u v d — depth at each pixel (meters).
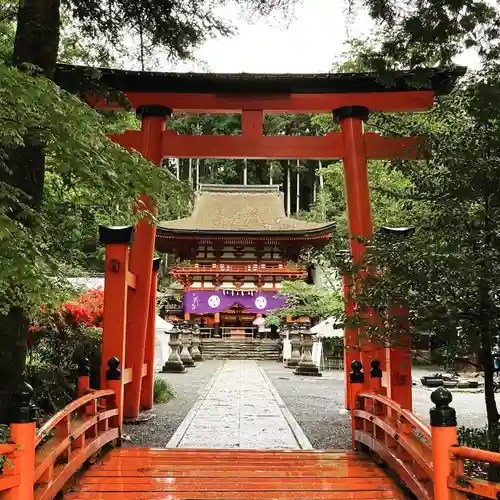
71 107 3.69
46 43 5.60
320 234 30.27
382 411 6.05
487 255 4.91
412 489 4.59
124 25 6.81
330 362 21.61
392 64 6.01
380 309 5.84
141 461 5.94
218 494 4.77
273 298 32.06
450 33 5.34
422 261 5.21
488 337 5.17
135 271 8.77
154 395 11.44
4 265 3.32
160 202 5.38
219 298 32.28
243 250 32.94
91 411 5.77
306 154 9.31
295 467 5.74
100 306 9.07
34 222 3.93
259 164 54.62
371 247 5.86
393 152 9.10
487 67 5.55
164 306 33.34
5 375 5.02
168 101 9.23
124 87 9.15
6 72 3.25
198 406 10.73
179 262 33.91
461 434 5.95
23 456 3.42
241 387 14.24
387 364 7.12
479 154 5.23
